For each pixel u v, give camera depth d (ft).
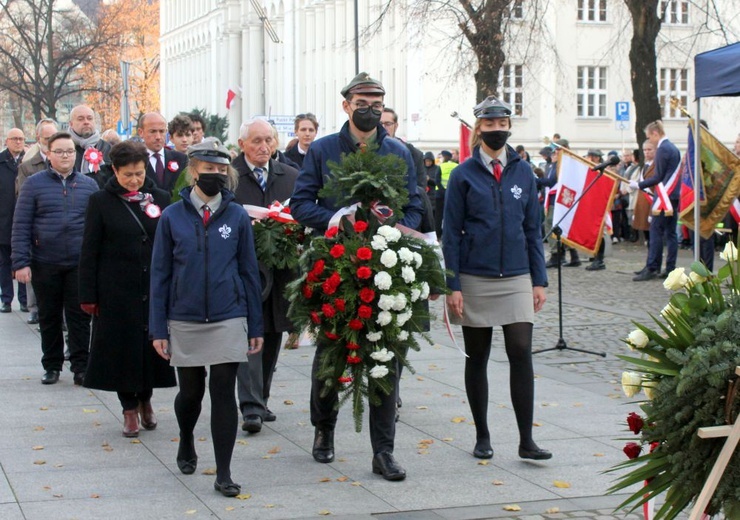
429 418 26.50
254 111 205.16
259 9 176.86
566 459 22.52
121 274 24.36
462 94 111.96
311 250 20.54
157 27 295.89
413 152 26.09
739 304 14.57
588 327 41.11
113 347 24.27
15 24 152.05
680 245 76.69
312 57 172.35
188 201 20.52
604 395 28.86
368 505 19.43
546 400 28.27
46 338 31.19
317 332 20.48
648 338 15.33
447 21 120.67
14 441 24.44
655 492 15.15
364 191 20.34
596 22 128.16
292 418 26.71
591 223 39.04
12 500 19.80
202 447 23.89
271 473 21.68
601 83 130.62
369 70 143.43
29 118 210.18
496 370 32.48
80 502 19.69
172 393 30.22
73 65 156.97
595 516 18.72
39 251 30.83
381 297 19.63
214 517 18.80
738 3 109.81
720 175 43.50
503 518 18.65
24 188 30.86
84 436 24.93
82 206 31.14
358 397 20.08
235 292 20.45
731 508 14.21
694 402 14.47
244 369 25.20
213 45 234.38
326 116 165.17
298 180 21.81
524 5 85.56
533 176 22.44
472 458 22.68
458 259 21.99
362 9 145.79
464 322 22.07
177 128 33.55
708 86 35.91
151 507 19.39
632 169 73.56
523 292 22.02
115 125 212.43
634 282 56.18
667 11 116.98
